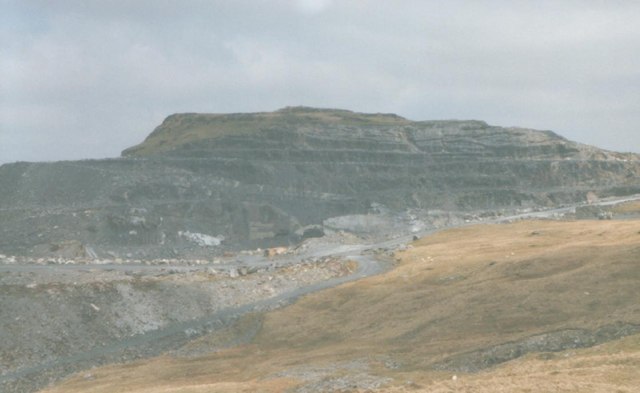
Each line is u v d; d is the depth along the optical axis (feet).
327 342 471.21
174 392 330.54
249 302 636.89
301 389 318.04
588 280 453.17
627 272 456.45
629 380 234.38
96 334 529.04
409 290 581.94
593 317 380.99
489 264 594.24
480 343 371.35
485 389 238.89
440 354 367.66
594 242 643.86
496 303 450.71
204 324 574.56
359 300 577.84
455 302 474.08
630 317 360.07
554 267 523.70
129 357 499.92
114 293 588.50
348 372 346.33
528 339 353.51
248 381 360.07
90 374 438.81
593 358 278.87
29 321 513.45
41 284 586.86
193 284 644.27
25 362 470.39
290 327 529.45
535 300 439.22
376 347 417.49
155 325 567.18
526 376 256.11
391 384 302.86
